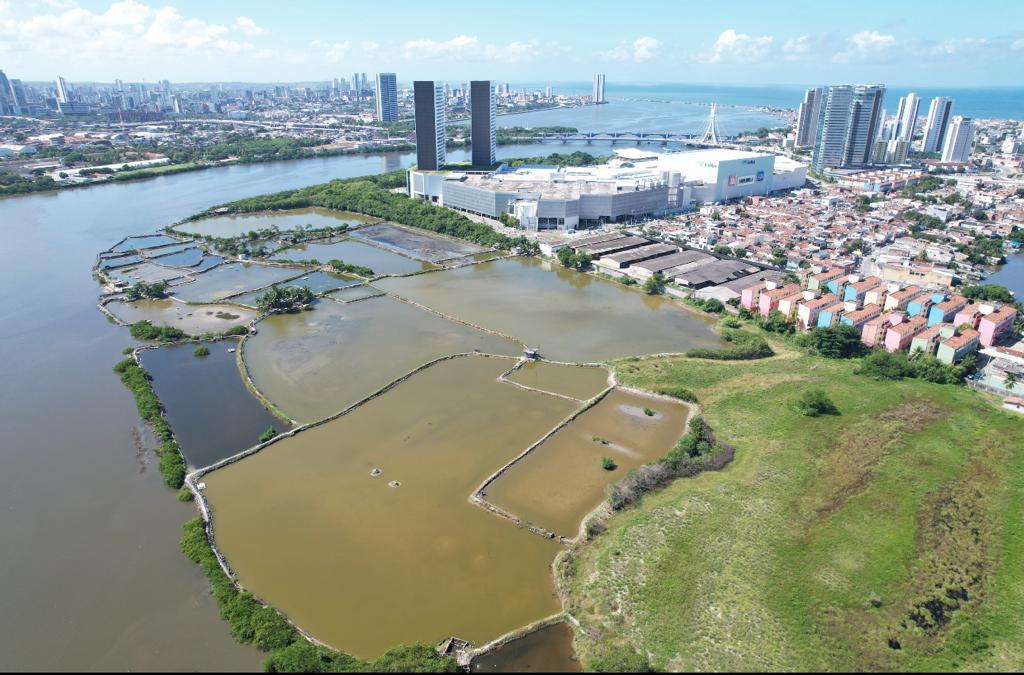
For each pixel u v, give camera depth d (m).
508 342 198.75
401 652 85.00
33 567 106.12
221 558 106.88
